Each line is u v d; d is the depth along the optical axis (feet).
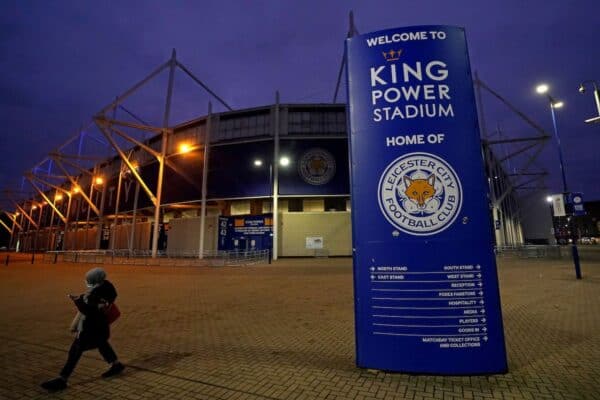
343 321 23.00
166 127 128.88
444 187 13.85
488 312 13.05
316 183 112.98
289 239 114.73
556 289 33.96
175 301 32.04
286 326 21.79
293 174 113.60
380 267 13.89
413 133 14.37
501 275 47.98
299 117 118.42
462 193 13.78
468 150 14.10
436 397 11.12
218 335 19.88
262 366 14.47
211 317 24.91
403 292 13.51
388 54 15.16
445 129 14.25
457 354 12.84
